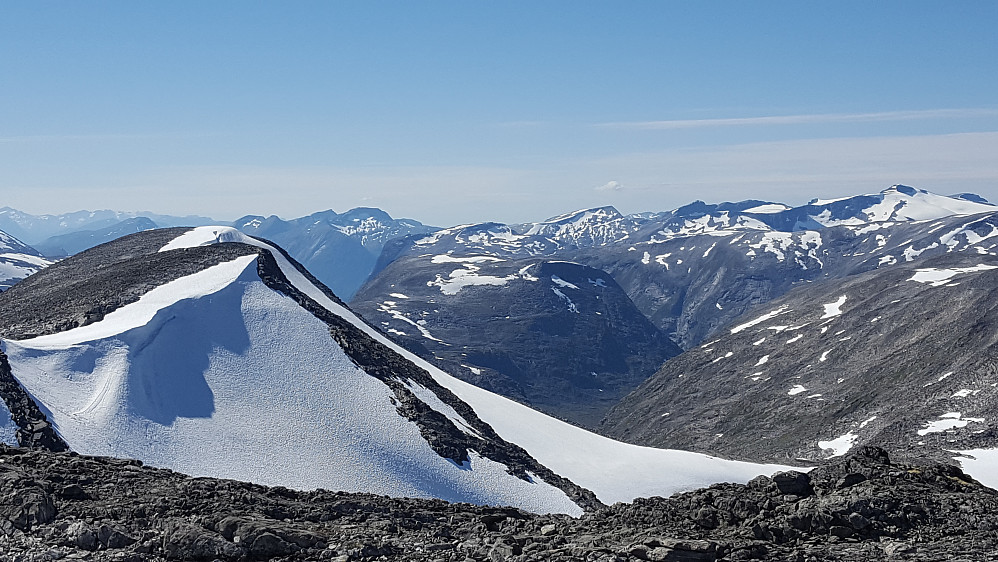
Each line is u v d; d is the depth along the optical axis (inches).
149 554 979.3
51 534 1000.9
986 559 864.9
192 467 2388.0
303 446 2647.6
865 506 998.4
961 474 1169.4
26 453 1310.3
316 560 966.4
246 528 1003.9
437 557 962.7
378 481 2588.6
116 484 1188.5
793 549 928.3
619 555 899.4
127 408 2509.8
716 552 899.4
